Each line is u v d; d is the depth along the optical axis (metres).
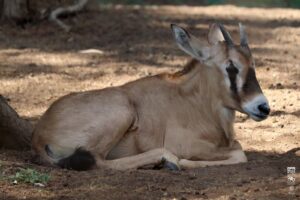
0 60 19.83
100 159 11.24
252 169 11.26
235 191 10.16
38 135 11.42
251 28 24.66
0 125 12.32
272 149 13.02
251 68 11.71
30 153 12.13
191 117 11.98
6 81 17.88
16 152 12.36
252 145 13.35
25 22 23.94
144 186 10.32
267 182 10.52
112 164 11.22
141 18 25.91
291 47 22.08
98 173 10.86
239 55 11.69
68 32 23.41
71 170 11.07
